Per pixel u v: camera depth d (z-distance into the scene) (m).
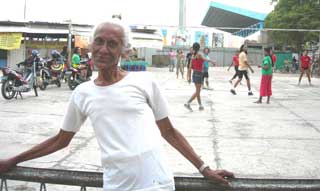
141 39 28.30
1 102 11.70
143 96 2.20
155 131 2.19
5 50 27.75
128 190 2.10
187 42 46.78
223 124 8.95
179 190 2.43
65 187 4.80
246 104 12.45
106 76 2.22
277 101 13.39
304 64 20.78
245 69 15.01
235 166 5.77
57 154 6.19
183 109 11.15
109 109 2.14
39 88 15.42
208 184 2.41
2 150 6.42
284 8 33.94
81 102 2.24
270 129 8.48
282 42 34.47
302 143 7.23
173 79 22.55
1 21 26.75
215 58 47.72
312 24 31.94
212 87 18.09
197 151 6.55
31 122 8.73
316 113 10.78
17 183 4.94
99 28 2.21
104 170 2.17
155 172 2.12
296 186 2.44
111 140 2.12
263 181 2.44
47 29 26.28
